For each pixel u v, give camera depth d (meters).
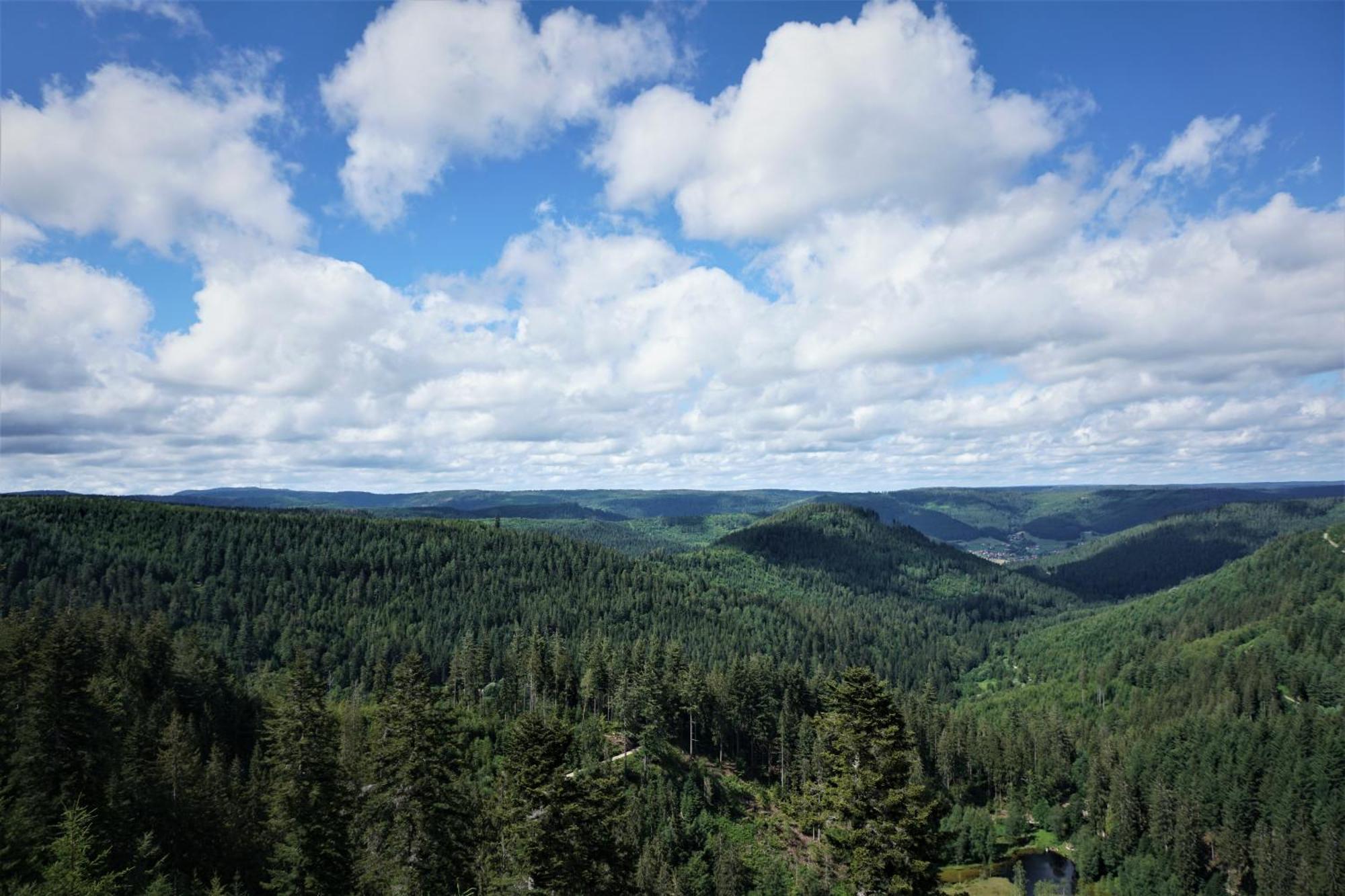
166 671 100.75
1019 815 143.38
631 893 40.56
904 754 33.19
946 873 124.62
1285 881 110.81
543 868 35.53
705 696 123.56
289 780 48.47
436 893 39.97
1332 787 127.25
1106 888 121.94
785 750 118.75
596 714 123.12
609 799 39.12
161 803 59.38
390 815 41.69
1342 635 194.38
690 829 93.31
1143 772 147.62
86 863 37.44
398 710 41.72
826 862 40.25
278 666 183.25
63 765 56.34
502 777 40.50
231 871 58.16
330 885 44.19
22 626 70.81
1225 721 159.50
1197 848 125.56
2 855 39.69
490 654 157.50
